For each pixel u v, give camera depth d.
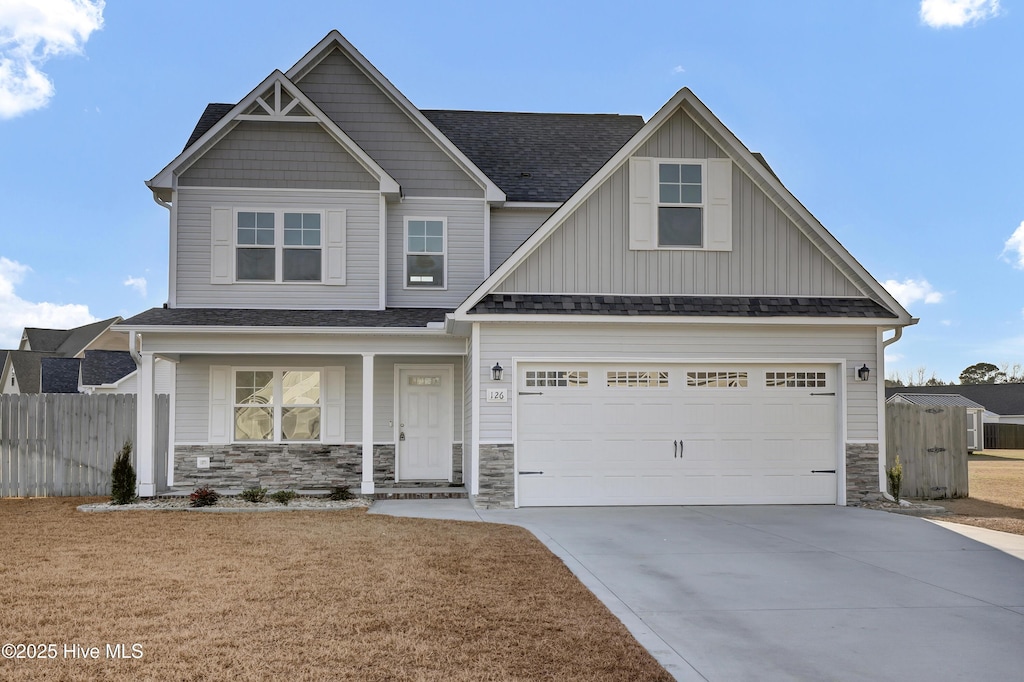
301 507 12.58
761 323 13.45
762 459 13.64
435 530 10.49
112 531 10.30
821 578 8.07
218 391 15.85
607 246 13.77
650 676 5.16
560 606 6.75
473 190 16.53
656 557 8.99
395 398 16.12
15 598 6.81
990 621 6.62
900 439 15.73
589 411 13.42
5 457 14.41
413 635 5.89
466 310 13.01
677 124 14.04
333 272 15.59
